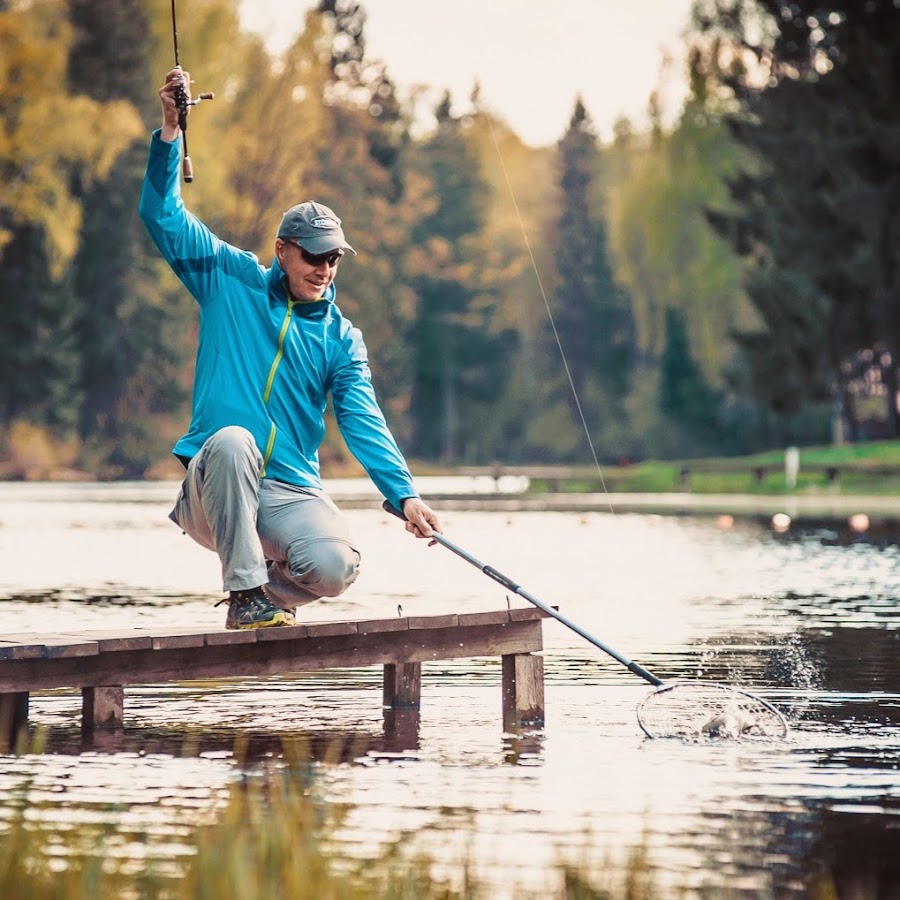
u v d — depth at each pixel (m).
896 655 20.77
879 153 93.25
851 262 95.44
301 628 14.91
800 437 143.88
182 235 15.23
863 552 42.69
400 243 196.75
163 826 10.68
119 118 97.81
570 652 21.45
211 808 11.25
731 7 105.19
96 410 140.12
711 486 97.44
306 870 8.95
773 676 18.81
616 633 23.67
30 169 96.75
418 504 15.27
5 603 28.03
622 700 17.11
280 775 12.60
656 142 136.00
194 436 15.23
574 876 9.42
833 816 11.13
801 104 97.19
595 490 104.19
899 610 27.17
